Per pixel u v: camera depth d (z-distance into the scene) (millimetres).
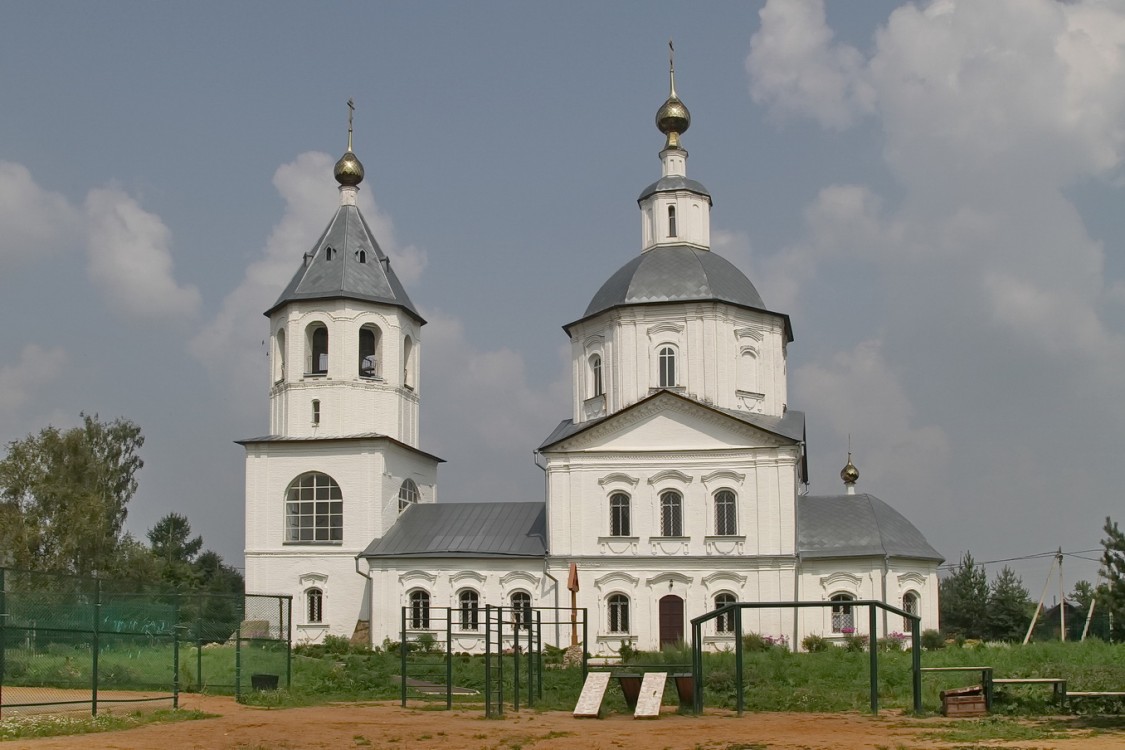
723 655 48344
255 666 45438
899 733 26625
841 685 39000
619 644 56719
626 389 60344
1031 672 38562
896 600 56719
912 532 59156
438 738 26328
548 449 58969
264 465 63188
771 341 61969
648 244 65375
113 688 38062
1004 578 86438
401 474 65188
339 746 25047
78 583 48500
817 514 59562
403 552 60438
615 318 61125
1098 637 65062
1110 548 31328
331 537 62500
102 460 79312
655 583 57000
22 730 25516
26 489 71312
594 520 58062
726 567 56406
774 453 56844
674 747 24578
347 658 53562
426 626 59531
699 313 60031
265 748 24594
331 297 63188
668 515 57656
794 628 55688
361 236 65875
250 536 62812
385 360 64188
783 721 29859
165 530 134000
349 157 67062
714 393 59344
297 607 61781
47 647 41250
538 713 33219
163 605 45750
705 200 65375
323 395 62969
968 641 62500
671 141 66125
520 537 60719
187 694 37469
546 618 58125
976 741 24641
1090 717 29141
